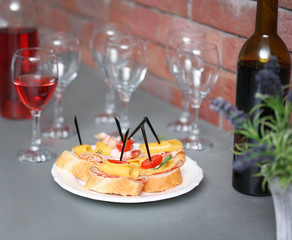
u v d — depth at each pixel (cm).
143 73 114
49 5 181
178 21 128
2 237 80
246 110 87
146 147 90
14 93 121
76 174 93
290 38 99
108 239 79
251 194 90
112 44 112
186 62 105
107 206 87
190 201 89
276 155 71
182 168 96
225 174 98
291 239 74
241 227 83
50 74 102
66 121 122
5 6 120
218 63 105
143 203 88
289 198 73
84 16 163
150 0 135
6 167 100
